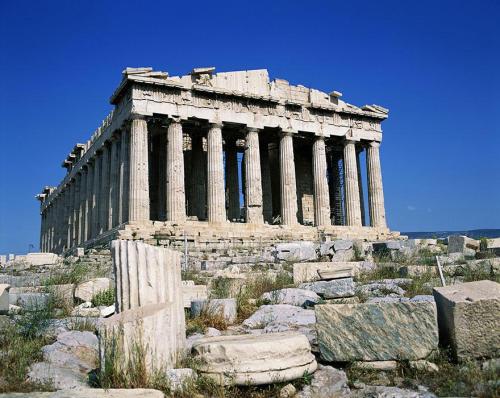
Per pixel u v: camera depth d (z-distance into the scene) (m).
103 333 8.92
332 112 53.38
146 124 43.97
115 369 8.69
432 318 9.77
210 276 24.02
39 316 12.43
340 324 10.03
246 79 49.31
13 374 9.12
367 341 9.86
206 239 41.72
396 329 9.81
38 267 33.09
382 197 54.84
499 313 9.51
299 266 22.02
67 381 9.06
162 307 9.72
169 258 11.13
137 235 39.53
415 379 9.14
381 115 55.97
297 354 9.32
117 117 48.12
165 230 41.34
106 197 51.47
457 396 8.11
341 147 59.84
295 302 16.91
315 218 51.28
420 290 18.05
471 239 31.06
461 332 9.48
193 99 46.09
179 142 44.75
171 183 43.78
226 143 56.16
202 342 9.80
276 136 54.03
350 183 53.25
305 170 60.22
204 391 8.77
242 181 60.44
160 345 9.18
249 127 48.31
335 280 17.16
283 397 8.73
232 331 13.43
